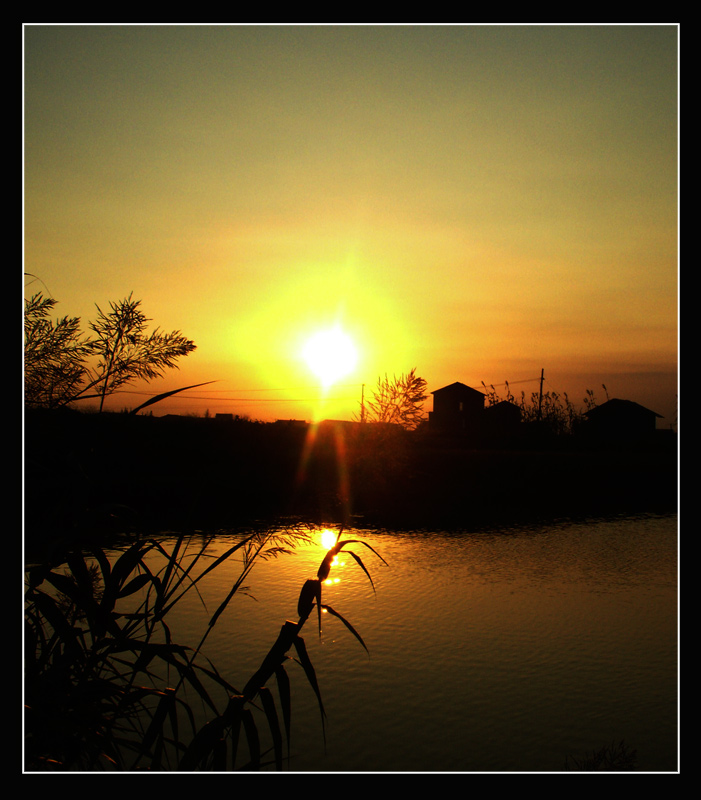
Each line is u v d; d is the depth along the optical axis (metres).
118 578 2.14
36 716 1.94
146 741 2.11
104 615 2.12
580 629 9.31
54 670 1.98
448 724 6.31
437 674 7.54
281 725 6.19
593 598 11.01
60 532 2.01
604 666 7.90
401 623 9.38
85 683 2.09
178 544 2.27
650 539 16.48
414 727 6.21
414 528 17.47
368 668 7.66
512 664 7.93
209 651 7.46
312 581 2.27
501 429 40.22
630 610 10.31
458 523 18.39
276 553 2.35
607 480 26.41
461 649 8.37
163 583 2.22
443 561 13.55
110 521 2.23
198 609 8.86
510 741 6.00
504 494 23.98
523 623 9.54
